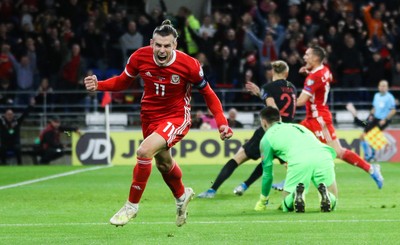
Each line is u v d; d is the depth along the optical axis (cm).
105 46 5550
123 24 5681
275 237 2006
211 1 6334
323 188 2491
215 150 4897
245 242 1927
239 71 5366
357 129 4928
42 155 5025
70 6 5716
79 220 2400
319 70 3120
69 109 5409
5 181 3841
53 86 5497
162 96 1986
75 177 4050
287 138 2538
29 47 5462
